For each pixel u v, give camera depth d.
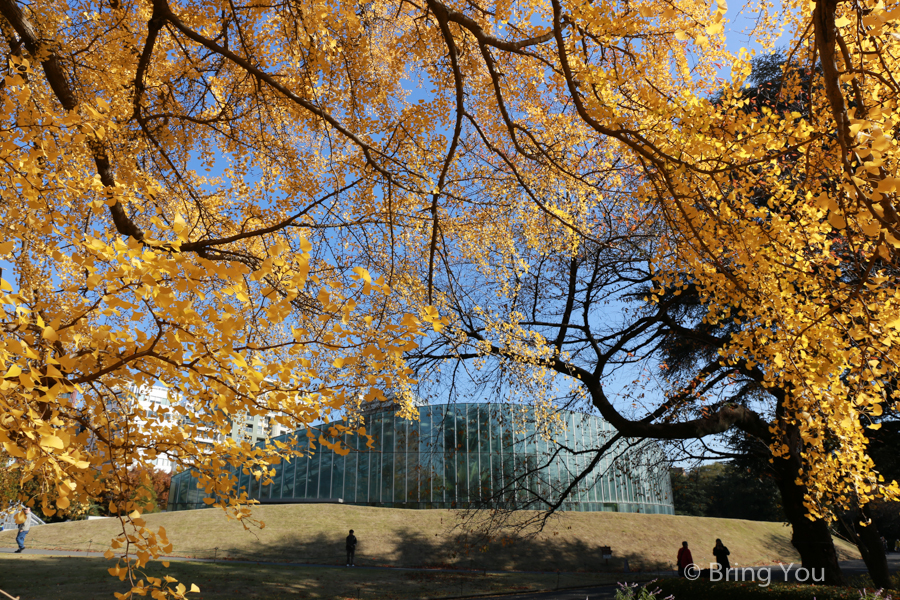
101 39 4.33
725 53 3.30
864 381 2.97
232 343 1.65
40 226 1.92
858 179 1.79
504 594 12.94
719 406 8.22
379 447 24.86
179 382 1.87
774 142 2.62
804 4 3.06
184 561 15.83
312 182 5.11
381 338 1.73
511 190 5.15
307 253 1.56
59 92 4.07
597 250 6.79
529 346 5.36
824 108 2.69
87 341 1.69
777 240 2.84
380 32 5.64
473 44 5.22
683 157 2.81
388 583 13.78
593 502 25.69
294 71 4.88
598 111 2.83
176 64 5.27
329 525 21.53
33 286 2.73
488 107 5.43
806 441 3.32
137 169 4.28
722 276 3.11
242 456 2.17
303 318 4.31
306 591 11.78
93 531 19.95
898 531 28.00
